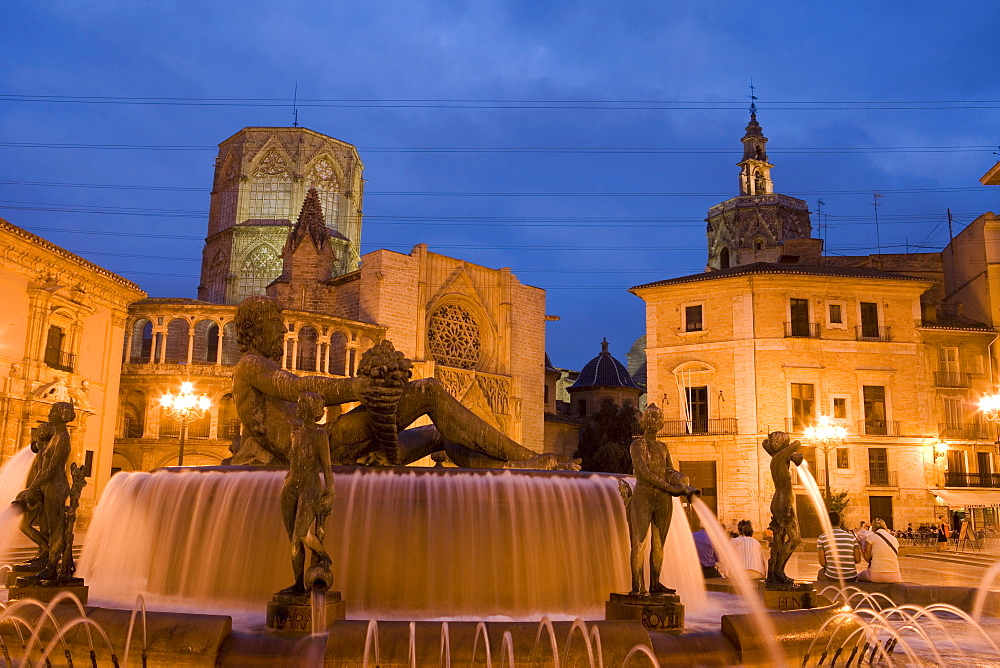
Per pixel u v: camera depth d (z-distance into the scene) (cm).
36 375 3966
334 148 8756
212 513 1093
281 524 1057
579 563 1098
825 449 4309
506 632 726
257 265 8269
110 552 1162
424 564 1044
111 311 4706
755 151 9369
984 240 5478
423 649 707
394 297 6241
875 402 5072
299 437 876
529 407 7188
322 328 5669
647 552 1106
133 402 5350
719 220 9088
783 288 5097
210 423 5178
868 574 1378
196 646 739
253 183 8512
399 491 1059
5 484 2184
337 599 860
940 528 4469
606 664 725
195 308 5362
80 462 4341
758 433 4938
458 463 1432
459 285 6794
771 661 836
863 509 4884
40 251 3972
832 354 5066
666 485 894
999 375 5216
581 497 1118
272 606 823
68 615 802
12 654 816
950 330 5184
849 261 6344
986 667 857
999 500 4888
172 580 1095
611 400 8856
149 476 1173
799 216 8912
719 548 1175
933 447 5025
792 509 1091
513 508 1081
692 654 802
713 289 5225
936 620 1173
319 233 6794
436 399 1364
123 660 755
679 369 5247
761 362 5028
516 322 7200
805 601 1057
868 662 894
